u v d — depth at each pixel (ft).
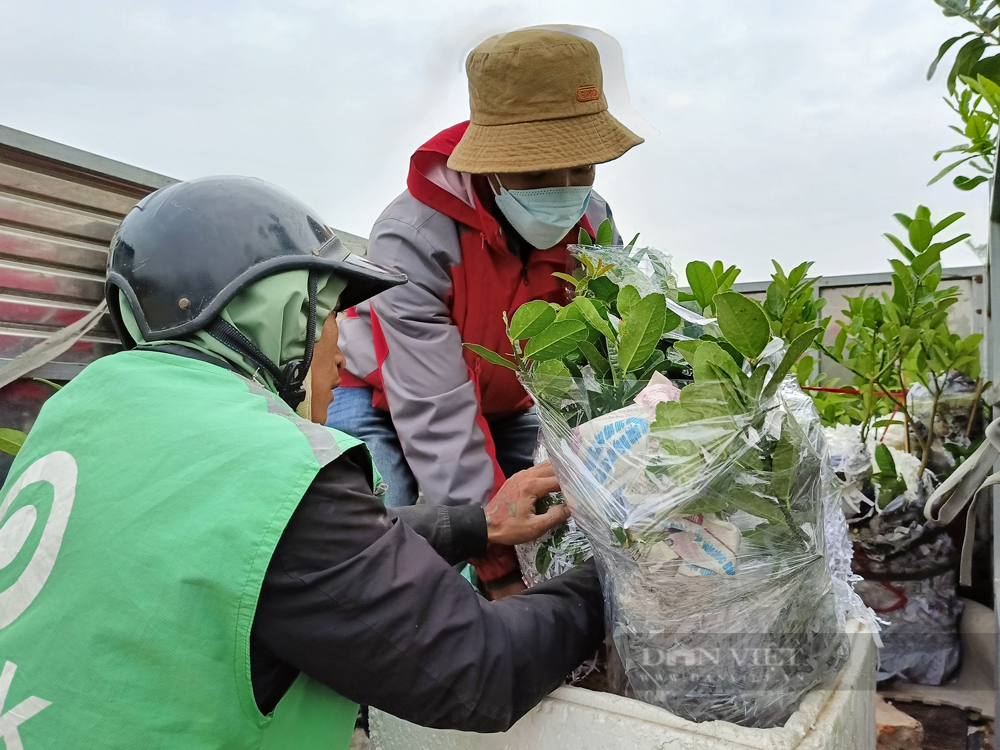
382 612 2.37
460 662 2.47
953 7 4.65
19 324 5.71
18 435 4.30
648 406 2.74
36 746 2.21
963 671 5.23
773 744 2.52
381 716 3.68
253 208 2.94
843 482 5.13
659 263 3.81
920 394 6.18
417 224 4.53
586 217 4.76
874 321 5.47
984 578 5.55
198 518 2.32
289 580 2.34
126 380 2.74
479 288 4.65
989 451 3.30
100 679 2.24
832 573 3.43
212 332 2.85
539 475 3.45
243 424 2.52
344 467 2.57
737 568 2.59
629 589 2.74
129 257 2.95
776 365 2.71
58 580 2.39
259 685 2.46
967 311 8.30
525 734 3.04
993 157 4.81
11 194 5.57
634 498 2.57
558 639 2.84
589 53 4.08
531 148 3.99
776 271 4.86
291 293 2.92
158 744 2.24
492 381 5.05
